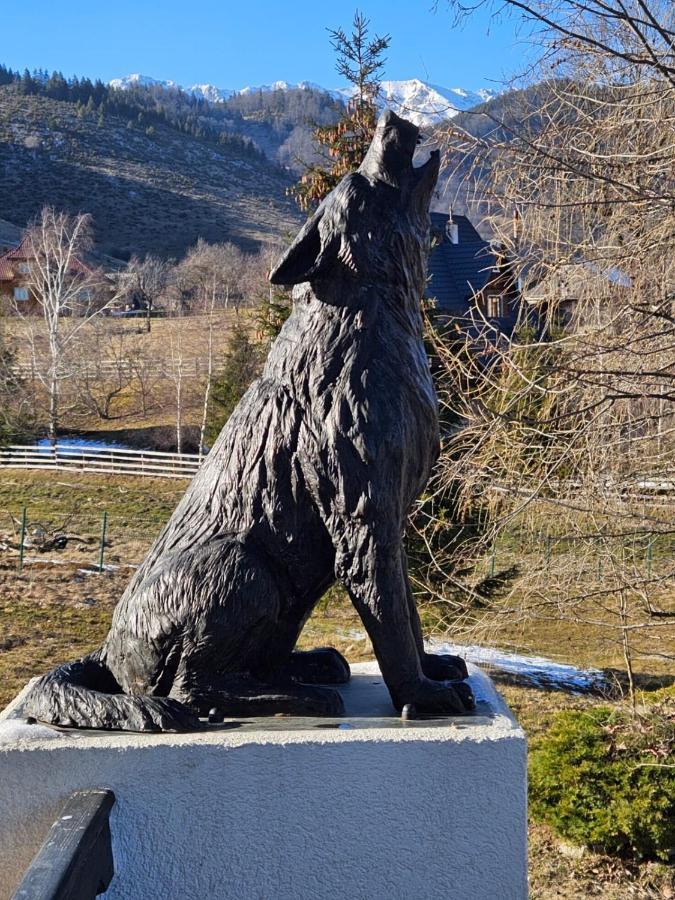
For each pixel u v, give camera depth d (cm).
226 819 249
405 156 292
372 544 274
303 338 288
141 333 4262
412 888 253
